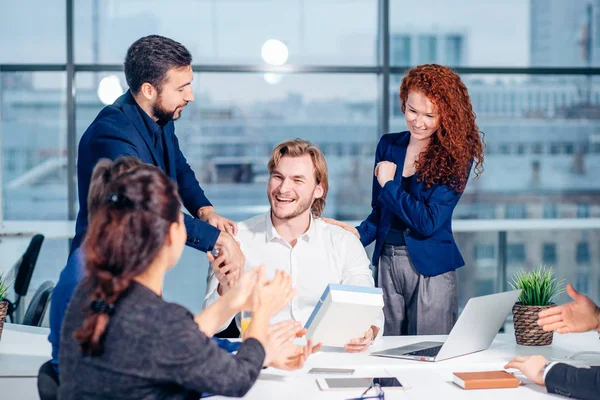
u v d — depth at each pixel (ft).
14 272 14.80
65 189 19.85
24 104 19.56
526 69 20.27
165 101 7.84
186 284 17.75
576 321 6.30
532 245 18.48
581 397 5.73
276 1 20.06
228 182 20.52
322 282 8.05
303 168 7.77
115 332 4.40
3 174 19.66
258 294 5.24
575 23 20.25
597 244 18.65
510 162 20.48
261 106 20.30
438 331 8.84
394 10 20.12
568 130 20.49
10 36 19.35
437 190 8.70
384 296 9.04
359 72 20.22
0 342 7.55
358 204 20.80
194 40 19.94
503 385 6.07
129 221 4.44
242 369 4.71
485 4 20.16
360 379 6.20
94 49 19.65
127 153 7.57
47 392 5.29
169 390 4.60
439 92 8.34
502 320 7.22
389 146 9.30
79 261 5.65
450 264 8.87
